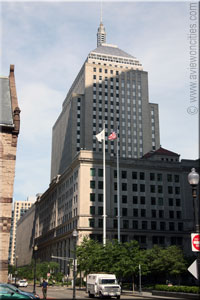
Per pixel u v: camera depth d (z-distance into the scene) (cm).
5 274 2855
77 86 15775
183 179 9762
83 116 14025
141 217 9025
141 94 14988
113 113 14238
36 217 15812
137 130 14375
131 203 9094
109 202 8788
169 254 6134
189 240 9175
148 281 7244
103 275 3766
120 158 9362
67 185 10269
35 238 15288
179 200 9588
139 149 14150
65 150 14625
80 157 8881
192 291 3441
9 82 3894
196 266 1445
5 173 3072
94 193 8775
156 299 3484
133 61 15738
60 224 10606
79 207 8581
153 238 8950
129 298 3700
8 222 2981
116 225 8731
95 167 9000
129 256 4922
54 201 12038
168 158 10519
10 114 3372
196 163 9962
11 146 3148
